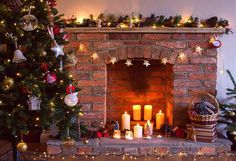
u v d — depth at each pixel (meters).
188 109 3.62
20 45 2.46
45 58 2.53
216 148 3.35
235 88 3.49
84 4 3.63
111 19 3.56
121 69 3.97
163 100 4.02
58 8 3.63
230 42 3.69
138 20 3.55
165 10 3.64
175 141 3.42
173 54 3.58
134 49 3.58
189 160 3.23
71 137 3.17
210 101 3.63
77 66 3.59
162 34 3.56
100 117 3.66
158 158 3.27
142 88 4.02
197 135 3.40
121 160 3.23
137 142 3.39
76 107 2.85
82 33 3.55
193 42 3.57
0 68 2.33
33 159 3.25
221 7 3.65
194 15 3.65
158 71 3.99
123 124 3.76
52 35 2.53
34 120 2.53
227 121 3.67
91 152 3.37
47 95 2.60
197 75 3.61
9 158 3.24
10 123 2.38
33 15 2.43
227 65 3.72
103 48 3.57
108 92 4.01
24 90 2.38
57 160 3.23
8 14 2.44
